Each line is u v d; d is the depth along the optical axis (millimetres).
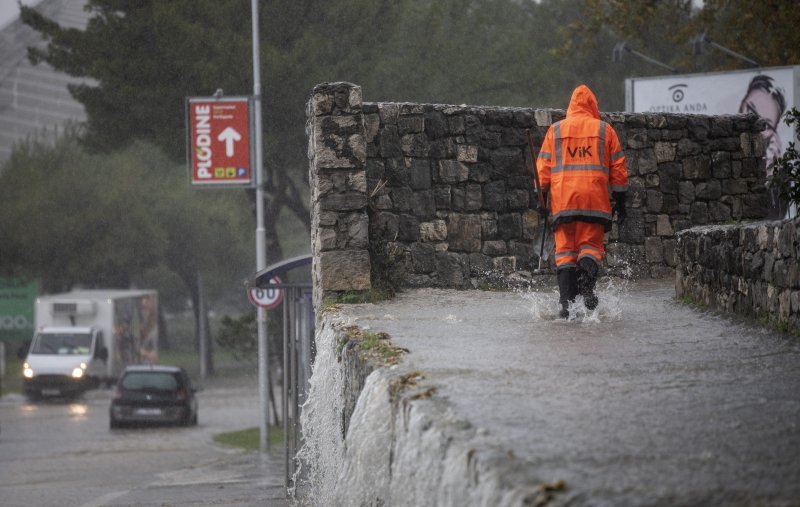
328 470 27484
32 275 185000
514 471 11594
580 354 20891
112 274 198000
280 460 67562
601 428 13875
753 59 95062
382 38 104812
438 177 38312
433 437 14156
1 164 192250
